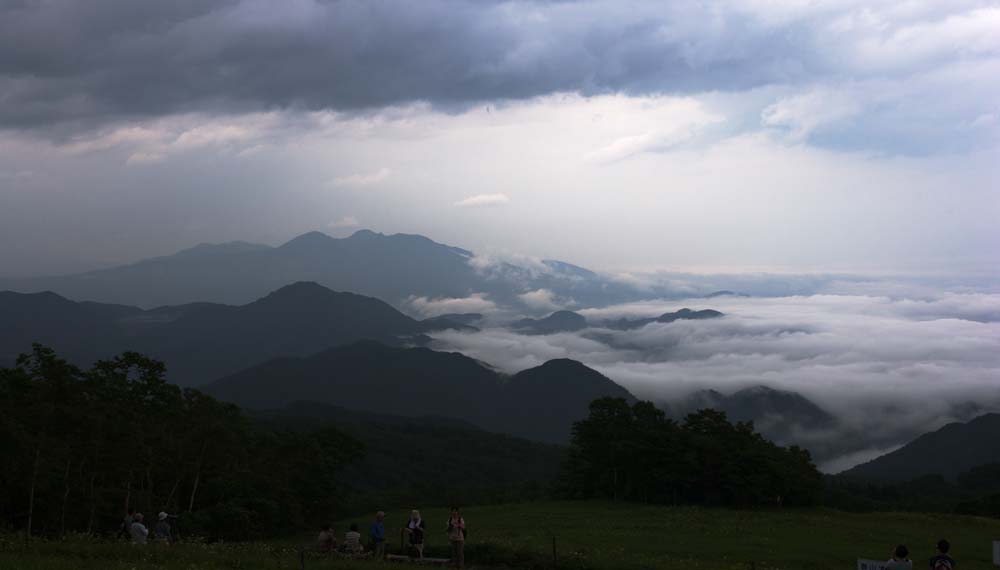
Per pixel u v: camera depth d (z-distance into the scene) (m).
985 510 100.62
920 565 49.94
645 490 99.50
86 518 57.19
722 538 59.25
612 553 47.56
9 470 50.34
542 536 57.38
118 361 63.94
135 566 30.11
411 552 40.75
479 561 43.84
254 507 65.94
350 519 83.75
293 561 34.53
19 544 34.66
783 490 92.06
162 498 68.19
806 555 51.56
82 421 53.72
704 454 95.19
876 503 106.94
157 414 64.94
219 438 68.69
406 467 152.62
